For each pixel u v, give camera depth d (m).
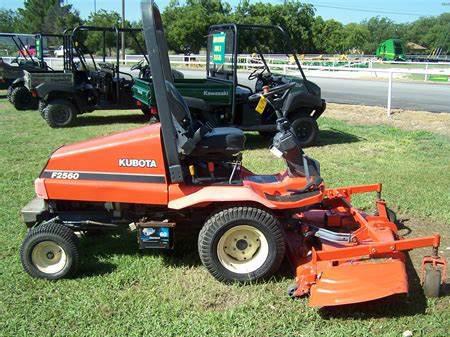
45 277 3.88
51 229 3.83
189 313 3.46
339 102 14.27
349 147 8.54
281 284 3.80
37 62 16.05
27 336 3.21
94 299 3.62
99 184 3.89
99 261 4.21
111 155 3.90
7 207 5.52
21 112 13.46
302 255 3.90
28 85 11.31
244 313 3.43
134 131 4.04
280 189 4.04
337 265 3.52
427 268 3.56
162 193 3.85
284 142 4.09
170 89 3.85
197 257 4.28
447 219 5.17
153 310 3.48
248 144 9.04
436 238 3.56
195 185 3.89
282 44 10.29
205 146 3.97
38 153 8.29
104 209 4.18
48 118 10.94
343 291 3.28
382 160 7.58
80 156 3.93
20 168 7.24
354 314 3.41
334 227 4.43
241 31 8.72
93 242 4.60
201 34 43.78
